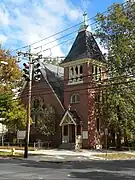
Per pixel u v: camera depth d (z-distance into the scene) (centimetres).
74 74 4622
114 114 4178
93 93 4428
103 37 4103
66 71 4750
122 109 4153
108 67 4072
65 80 4700
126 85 4053
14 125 3991
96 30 4153
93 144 4334
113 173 1853
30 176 1642
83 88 4456
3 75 3969
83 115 4409
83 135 4353
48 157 3152
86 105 4394
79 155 3409
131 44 3675
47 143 4641
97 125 4475
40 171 1888
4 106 3831
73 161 2805
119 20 3719
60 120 4625
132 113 4147
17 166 2198
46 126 4569
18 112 3825
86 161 2838
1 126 5359
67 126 4528
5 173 1769
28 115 3164
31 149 4109
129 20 3703
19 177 1602
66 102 4662
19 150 3991
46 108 4744
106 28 4016
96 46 4716
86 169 2056
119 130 4253
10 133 5216
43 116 4653
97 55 4606
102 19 4003
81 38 4741
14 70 4006
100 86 3981
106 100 4269
